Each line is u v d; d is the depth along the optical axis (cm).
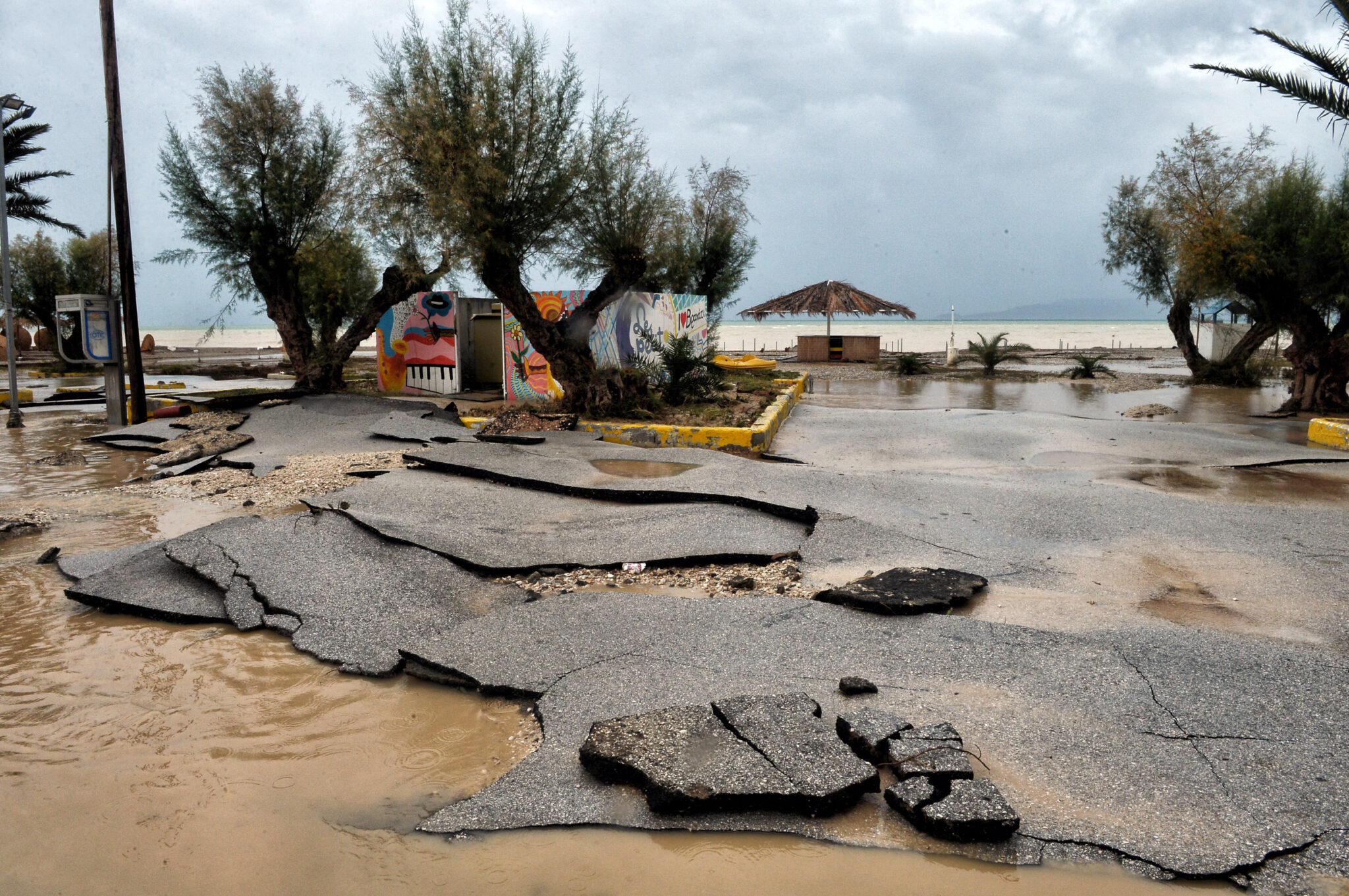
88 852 278
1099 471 916
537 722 360
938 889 252
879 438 1182
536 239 1279
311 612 479
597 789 302
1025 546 606
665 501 724
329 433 1143
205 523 714
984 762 313
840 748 308
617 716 350
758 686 375
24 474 960
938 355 4162
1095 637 425
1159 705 353
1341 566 558
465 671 399
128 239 1352
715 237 2414
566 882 257
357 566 545
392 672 414
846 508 696
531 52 1216
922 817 275
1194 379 2239
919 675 384
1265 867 258
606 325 1570
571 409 1286
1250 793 292
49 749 347
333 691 399
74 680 411
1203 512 706
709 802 283
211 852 277
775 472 832
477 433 1132
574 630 442
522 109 1211
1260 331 2116
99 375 2609
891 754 306
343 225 1593
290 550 573
